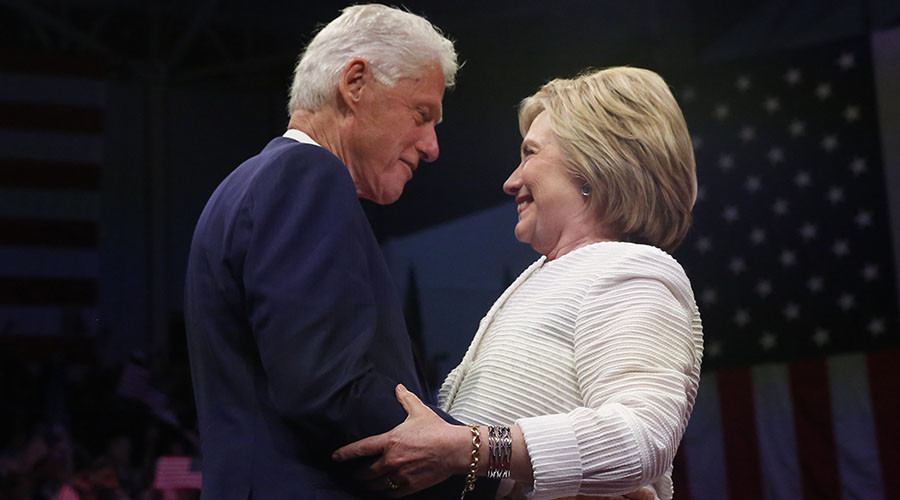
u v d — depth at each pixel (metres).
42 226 23.48
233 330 3.62
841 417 16.05
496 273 24.83
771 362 16.44
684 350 3.87
